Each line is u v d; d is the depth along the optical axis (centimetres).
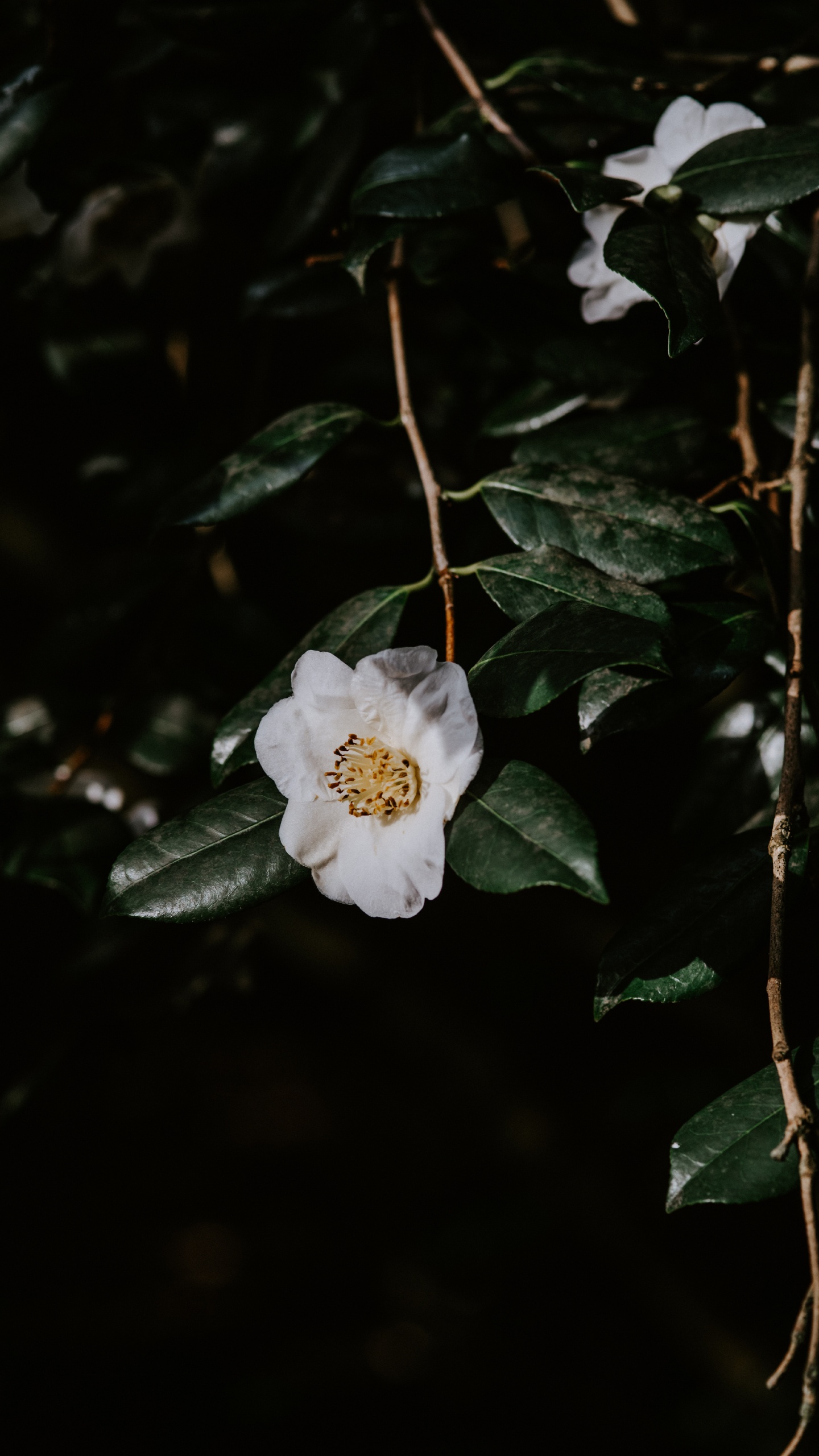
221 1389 235
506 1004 218
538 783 76
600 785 132
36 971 108
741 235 84
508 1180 254
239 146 98
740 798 89
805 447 84
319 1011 281
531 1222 242
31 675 105
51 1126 291
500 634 96
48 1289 262
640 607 78
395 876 77
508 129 90
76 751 104
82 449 122
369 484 102
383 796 77
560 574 80
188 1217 283
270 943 190
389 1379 230
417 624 97
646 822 137
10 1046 106
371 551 103
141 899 78
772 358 92
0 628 145
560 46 97
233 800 79
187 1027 270
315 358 107
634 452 89
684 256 81
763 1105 76
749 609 81
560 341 92
